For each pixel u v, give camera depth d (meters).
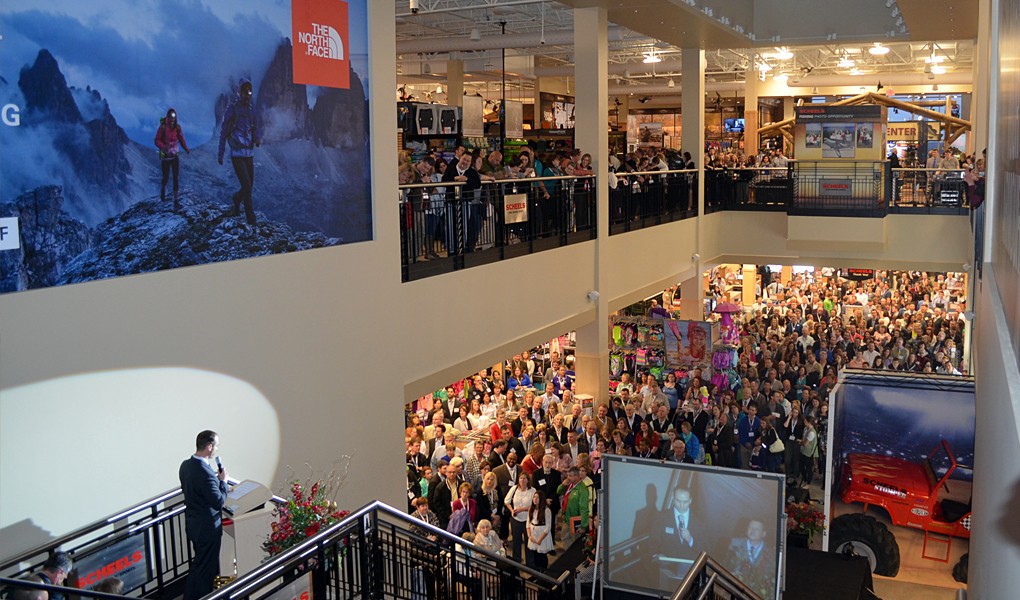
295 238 8.62
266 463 8.27
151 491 7.17
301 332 8.67
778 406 13.99
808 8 19.92
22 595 5.07
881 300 25.67
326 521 6.36
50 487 6.43
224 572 6.66
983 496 5.95
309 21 8.66
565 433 13.78
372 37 9.48
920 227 19.53
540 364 19.39
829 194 19.39
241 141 7.96
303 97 8.63
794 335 19.59
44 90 6.32
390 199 9.86
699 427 13.56
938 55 31.38
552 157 15.25
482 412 14.80
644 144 34.84
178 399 7.39
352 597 6.20
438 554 7.20
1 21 6.04
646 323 18.64
